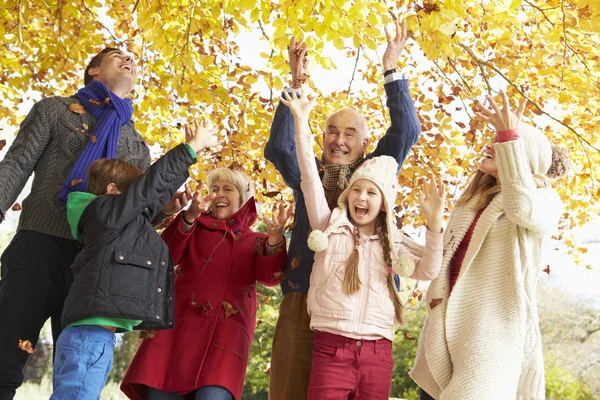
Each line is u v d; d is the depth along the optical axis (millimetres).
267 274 3500
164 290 3111
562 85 6145
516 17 5934
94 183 3281
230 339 3400
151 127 6723
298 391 3359
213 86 5637
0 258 3479
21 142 3504
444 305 3217
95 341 2963
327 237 3221
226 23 5750
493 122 3123
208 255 3551
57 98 3643
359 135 3682
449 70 6641
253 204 3730
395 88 3719
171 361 3363
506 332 3062
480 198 3318
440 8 4164
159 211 3531
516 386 3041
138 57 6707
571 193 7156
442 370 3156
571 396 18859
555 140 6898
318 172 3678
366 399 3098
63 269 3438
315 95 3377
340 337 3107
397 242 3334
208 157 6922
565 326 19672
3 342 3250
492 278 3162
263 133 6238
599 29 5070
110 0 6625
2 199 3373
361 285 3168
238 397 3348
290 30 4324
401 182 6797
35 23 6469
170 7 5387
